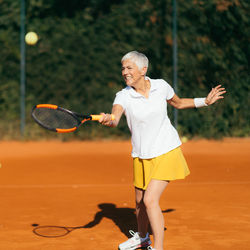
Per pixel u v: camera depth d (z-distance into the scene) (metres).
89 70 16.16
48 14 16.61
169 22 15.88
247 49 15.66
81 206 6.89
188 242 5.21
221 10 15.60
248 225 5.86
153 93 4.64
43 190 8.02
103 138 15.69
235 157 11.91
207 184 8.48
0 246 5.10
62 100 16.14
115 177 9.23
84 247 5.07
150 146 4.62
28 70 16.11
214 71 15.74
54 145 14.40
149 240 5.10
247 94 15.79
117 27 16.20
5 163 11.04
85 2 16.73
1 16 16.38
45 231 5.66
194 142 14.94
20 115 16.08
